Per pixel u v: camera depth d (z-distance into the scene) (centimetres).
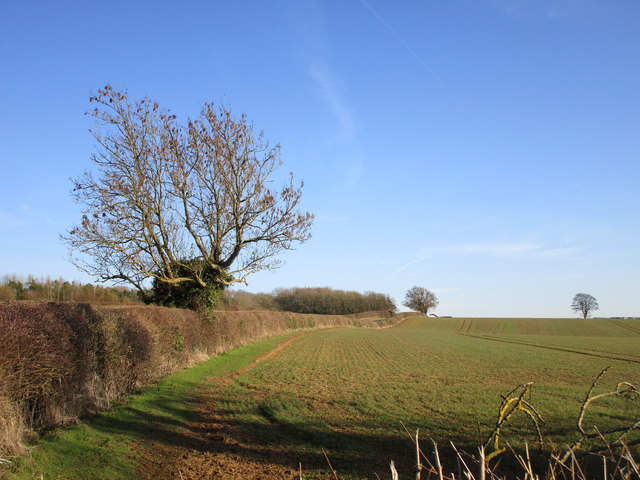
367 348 3959
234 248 2542
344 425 1166
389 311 13650
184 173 2416
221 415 1273
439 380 2017
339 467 862
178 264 2505
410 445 995
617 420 1202
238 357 2653
